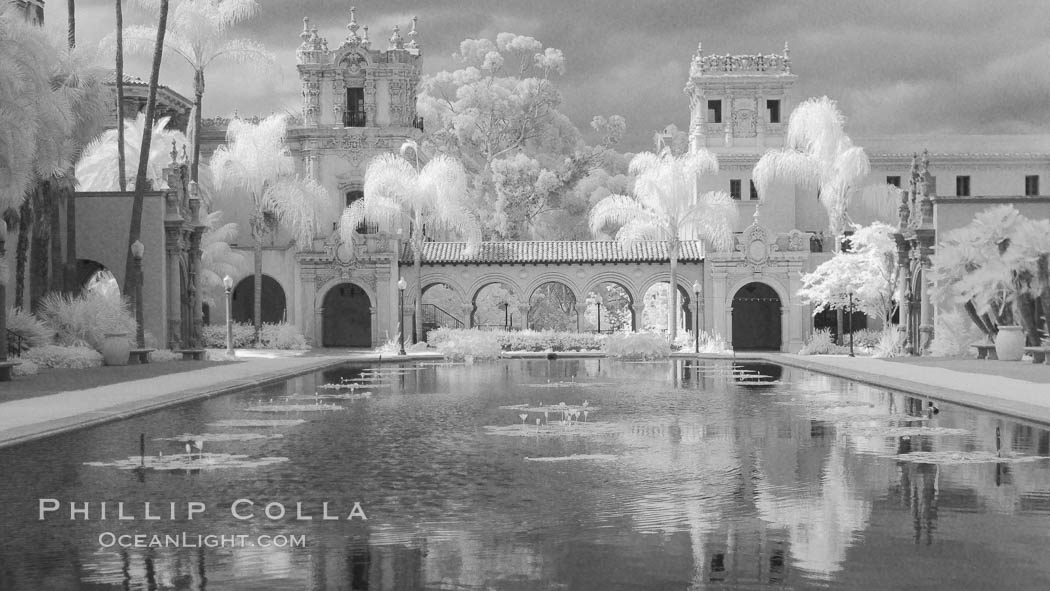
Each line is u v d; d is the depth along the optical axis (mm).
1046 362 39000
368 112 64375
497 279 61156
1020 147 66125
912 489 14383
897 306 55625
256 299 57812
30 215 42406
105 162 56844
